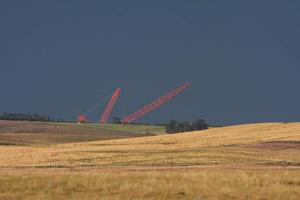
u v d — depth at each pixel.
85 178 120.19
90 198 100.25
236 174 130.62
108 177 122.19
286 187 112.06
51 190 108.00
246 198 102.19
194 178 122.12
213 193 105.94
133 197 101.88
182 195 104.62
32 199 100.06
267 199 101.50
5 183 113.94
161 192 105.81
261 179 122.31
